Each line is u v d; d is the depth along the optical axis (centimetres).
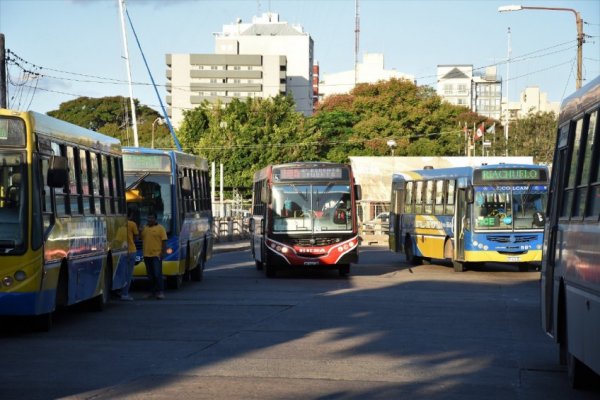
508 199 3741
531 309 2311
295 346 1623
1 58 4097
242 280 3378
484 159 8212
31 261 1681
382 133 11306
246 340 1700
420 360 1476
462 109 13000
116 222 2405
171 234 2873
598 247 1080
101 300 2233
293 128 10244
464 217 3784
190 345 1630
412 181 4447
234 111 10362
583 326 1158
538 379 1313
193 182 3250
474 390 1220
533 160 8569
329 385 1241
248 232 7275
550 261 1416
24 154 1702
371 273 3806
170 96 18775
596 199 1116
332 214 3500
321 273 3806
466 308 2331
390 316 2131
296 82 19488
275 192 3522
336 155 10812
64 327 1903
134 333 1803
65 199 1903
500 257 3716
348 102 12231
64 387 1213
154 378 1287
